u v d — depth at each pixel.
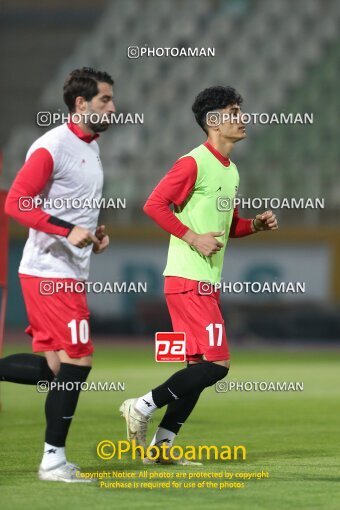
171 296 18.27
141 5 123.38
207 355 17.92
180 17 121.69
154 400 18.25
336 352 74.81
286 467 18.77
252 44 117.38
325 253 100.25
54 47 130.50
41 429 25.75
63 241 16.38
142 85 117.56
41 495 15.30
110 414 30.22
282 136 108.69
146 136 113.19
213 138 18.45
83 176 16.75
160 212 17.84
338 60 114.44
